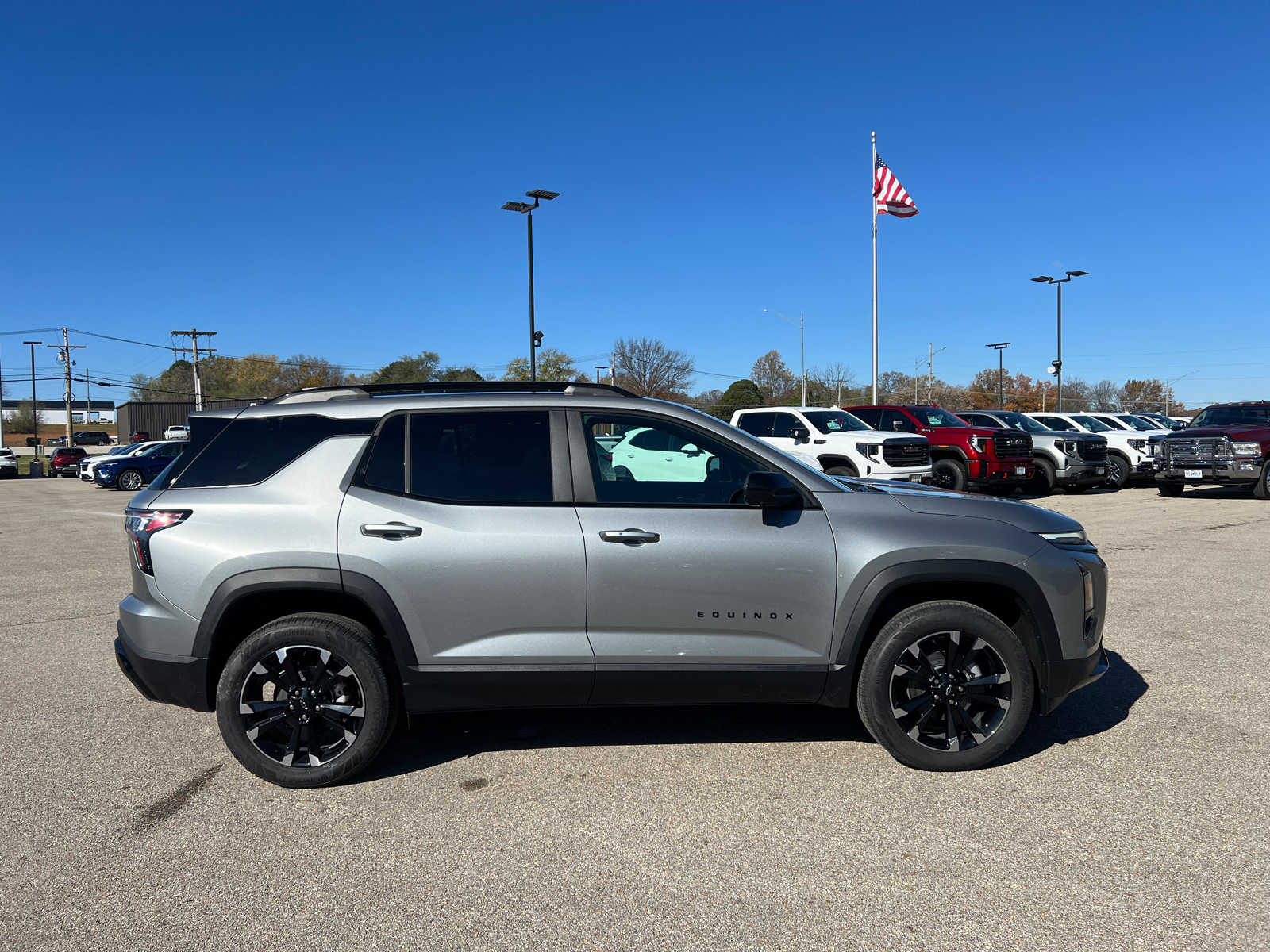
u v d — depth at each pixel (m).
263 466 3.87
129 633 3.87
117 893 2.94
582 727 4.52
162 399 94.06
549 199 26.94
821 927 2.68
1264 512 14.12
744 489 3.80
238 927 2.73
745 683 3.79
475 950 2.59
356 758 3.76
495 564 3.71
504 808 3.57
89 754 4.20
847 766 3.94
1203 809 3.45
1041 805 3.51
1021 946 2.56
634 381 57.28
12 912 2.82
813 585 3.78
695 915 2.76
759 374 73.06
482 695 3.77
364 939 2.65
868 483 4.47
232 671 3.71
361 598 3.69
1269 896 2.81
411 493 3.81
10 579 9.39
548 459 3.87
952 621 3.76
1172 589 7.73
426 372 64.81
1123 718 4.50
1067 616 3.83
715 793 3.68
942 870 3.01
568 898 2.87
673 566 3.73
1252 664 5.43
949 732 3.85
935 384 79.12
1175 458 16.72
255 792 3.75
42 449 77.44
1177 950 2.53
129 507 3.96
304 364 84.19
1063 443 18.08
